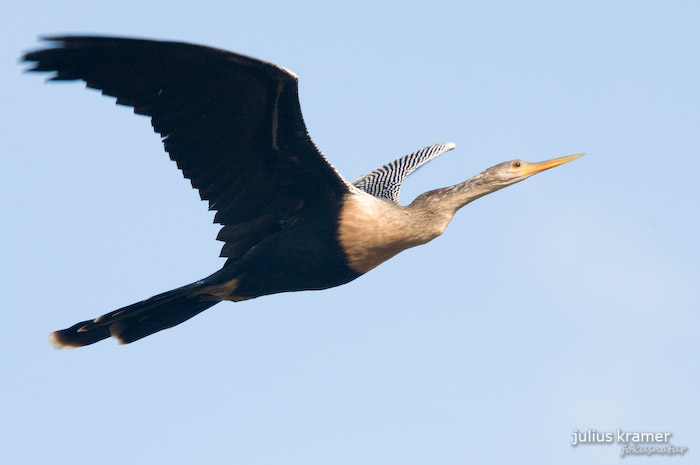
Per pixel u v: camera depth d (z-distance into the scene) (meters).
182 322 15.27
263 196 14.19
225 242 14.61
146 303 14.76
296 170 13.95
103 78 12.36
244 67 12.59
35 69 11.90
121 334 15.22
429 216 15.20
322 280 14.73
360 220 14.40
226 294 14.84
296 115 13.16
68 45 11.73
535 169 15.88
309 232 14.34
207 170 13.71
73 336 15.24
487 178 15.78
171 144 13.30
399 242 14.81
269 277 14.58
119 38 11.84
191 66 12.54
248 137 13.48
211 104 13.03
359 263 14.69
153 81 12.60
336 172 14.07
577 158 15.95
